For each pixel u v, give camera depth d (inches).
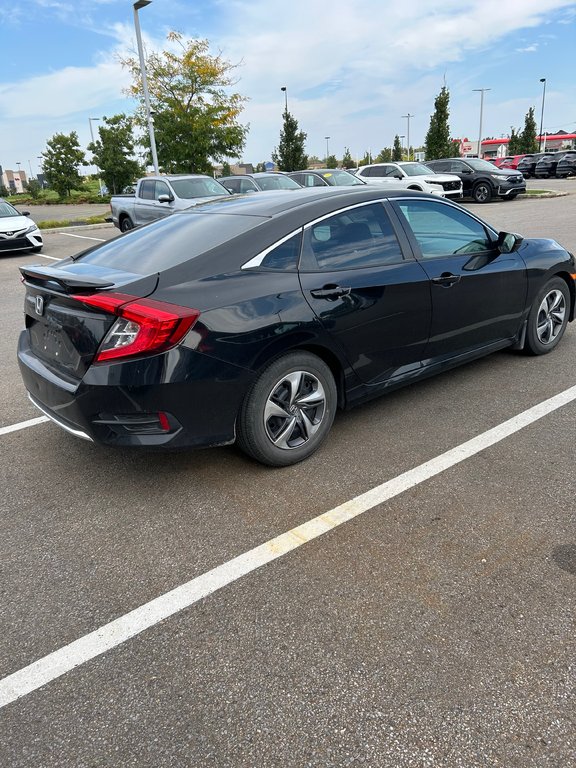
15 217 563.8
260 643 89.3
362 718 76.4
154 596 100.4
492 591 97.6
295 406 136.6
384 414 166.1
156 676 84.4
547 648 85.9
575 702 77.4
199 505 126.3
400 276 149.6
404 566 104.6
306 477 135.2
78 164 1562.5
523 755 70.8
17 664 87.5
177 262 126.5
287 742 73.8
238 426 129.4
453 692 79.4
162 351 112.6
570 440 146.6
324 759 71.5
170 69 997.2
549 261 195.8
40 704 80.9
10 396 194.2
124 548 113.4
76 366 121.3
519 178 844.0
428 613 93.4
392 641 88.3
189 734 75.6
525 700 77.8
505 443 146.5
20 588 103.7
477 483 129.5
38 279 128.8
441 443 148.1
